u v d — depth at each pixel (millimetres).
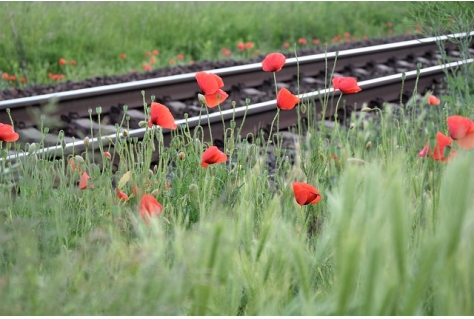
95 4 17844
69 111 9766
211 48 17078
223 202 4941
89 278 3090
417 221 3963
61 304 2859
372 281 2590
